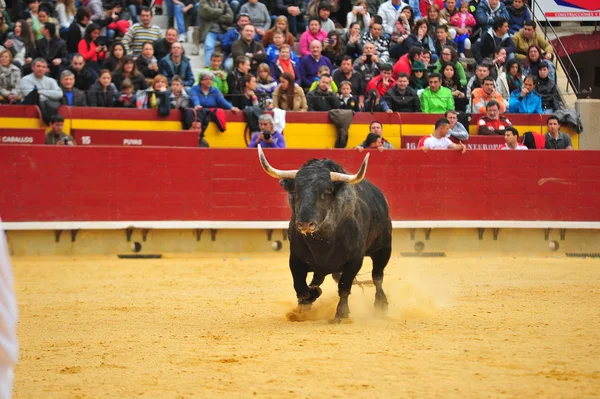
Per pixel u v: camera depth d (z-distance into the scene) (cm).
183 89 2566
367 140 2505
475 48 3027
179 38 2931
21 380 854
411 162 2511
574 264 2258
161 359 955
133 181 2403
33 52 2597
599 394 755
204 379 840
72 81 2488
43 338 1128
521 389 775
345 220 1225
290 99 2605
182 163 2427
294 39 2984
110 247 2403
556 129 2689
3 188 2334
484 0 3128
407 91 2716
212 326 1232
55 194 2359
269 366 896
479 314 1327
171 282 1845
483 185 2556
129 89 2534
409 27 2995
